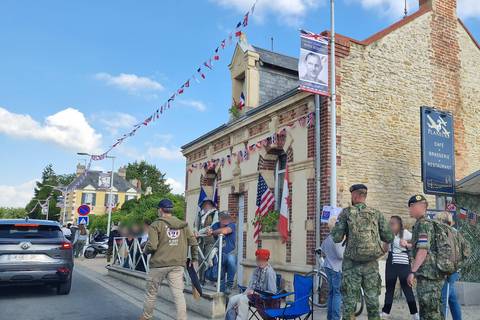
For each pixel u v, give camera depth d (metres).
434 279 4.80
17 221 8.68
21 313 7.12
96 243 21.62
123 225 13.51
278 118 10.67
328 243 6.65
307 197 9.25
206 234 7.70
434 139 9.07
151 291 5.75
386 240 5.14
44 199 84.94
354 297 5.01
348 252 5.05
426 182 8.79
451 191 9.11
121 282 11.49
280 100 10.27
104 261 19.41
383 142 9.56
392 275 6.95
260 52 13.93
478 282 9.18
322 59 8.59
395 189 9.51
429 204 9.88
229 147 13.26
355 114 9.30
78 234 20.38
